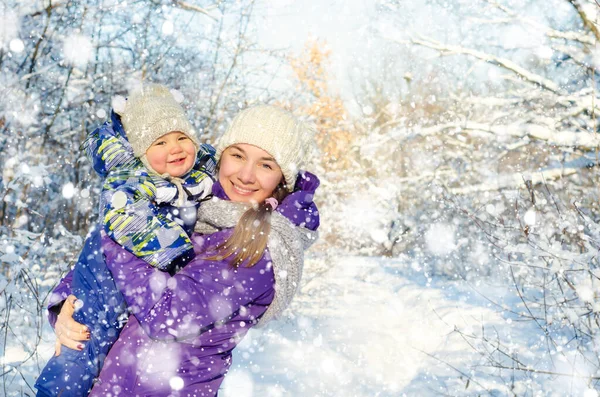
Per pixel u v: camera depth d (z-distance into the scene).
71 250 5.40
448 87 9.77
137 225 1.78
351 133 12.83
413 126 10.34
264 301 1.93
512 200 5.38
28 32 6.38
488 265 7.82
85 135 7.20
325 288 8.84
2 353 3.70
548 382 3.76
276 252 1.89
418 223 10.93
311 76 9.26
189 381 1.80
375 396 3.79
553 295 3.90
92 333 1.81
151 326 1.74
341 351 5.11
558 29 8.09
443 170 11.32
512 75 8.62
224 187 2.06
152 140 1.99
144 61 7.43
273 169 2.04
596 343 3.57
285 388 3.80
